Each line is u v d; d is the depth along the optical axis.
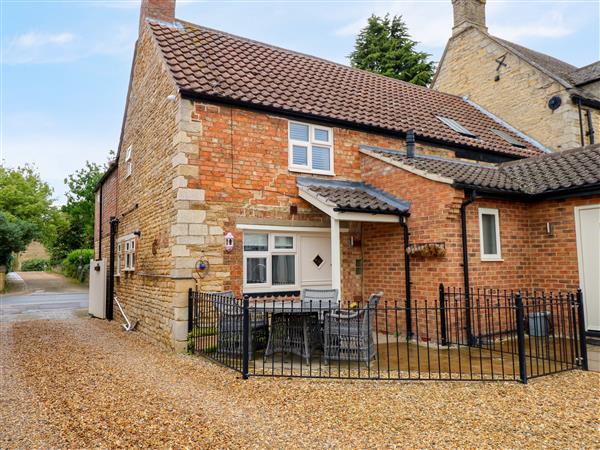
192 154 8.85
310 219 10.29
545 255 9.84
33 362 7.75
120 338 10.66
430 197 9.14
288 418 4.74
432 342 8.95
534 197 9.73
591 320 8.95
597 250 8.90
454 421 4.59
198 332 8.34
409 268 9.61
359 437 4.21
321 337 7.90
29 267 54.06
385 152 11.03
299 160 10.45
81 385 6.18
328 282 10.54
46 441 4.21
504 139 14.31
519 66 16.23
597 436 4.18
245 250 9.48
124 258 13.99
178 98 8.97
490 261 9.38
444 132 12.50
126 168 14.34
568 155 10.95
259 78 11.09
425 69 31.86
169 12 12.50
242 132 9.55
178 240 8.54
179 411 5.00
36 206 40.12
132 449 4.00
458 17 18.91
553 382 5.98
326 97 11.76
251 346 7.76
